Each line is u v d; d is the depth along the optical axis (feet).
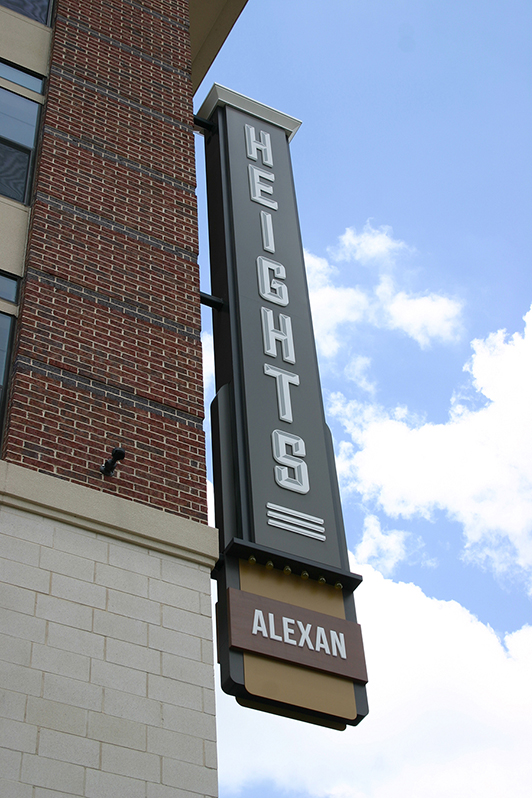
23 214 50.67
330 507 50.11
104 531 40.73
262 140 66.69
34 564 38.11
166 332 49.70
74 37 60.44
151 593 40.27
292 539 47.67
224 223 60.80
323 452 52.26
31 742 33.58
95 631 37.73
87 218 51.52
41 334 45.21
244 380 52.47
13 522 38.75
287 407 52.44
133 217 53.47
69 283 48.08
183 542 42.55
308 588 46.65
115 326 48.08
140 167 56.13
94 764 34.30
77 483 41.55
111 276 49.96
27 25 60.23
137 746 35.63
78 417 43.57
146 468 44.04
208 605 41.52
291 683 42.96
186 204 56.44
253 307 56.54
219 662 42.68
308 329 57.62
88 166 53.93
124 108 58.59
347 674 44.24
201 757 36.73
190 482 44.96
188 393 48.11
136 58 62.44
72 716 35.01
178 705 37.58
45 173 51.75
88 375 45.29
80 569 39.09
